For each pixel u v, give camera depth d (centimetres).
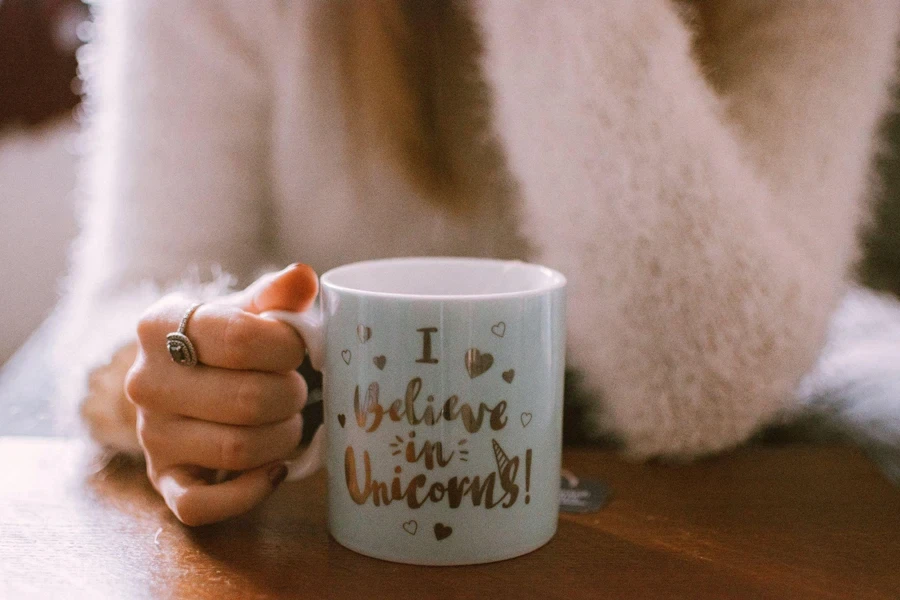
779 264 48
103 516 43
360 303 38
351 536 40
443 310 37
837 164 51
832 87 50
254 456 41
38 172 105
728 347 48
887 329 64
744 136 50
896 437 52
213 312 41
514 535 39
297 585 37
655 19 48
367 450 39
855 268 56
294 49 58
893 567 39
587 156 49
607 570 38
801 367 51
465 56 57
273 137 60
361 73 58
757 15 49
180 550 40
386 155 60
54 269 107
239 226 59
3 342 110
